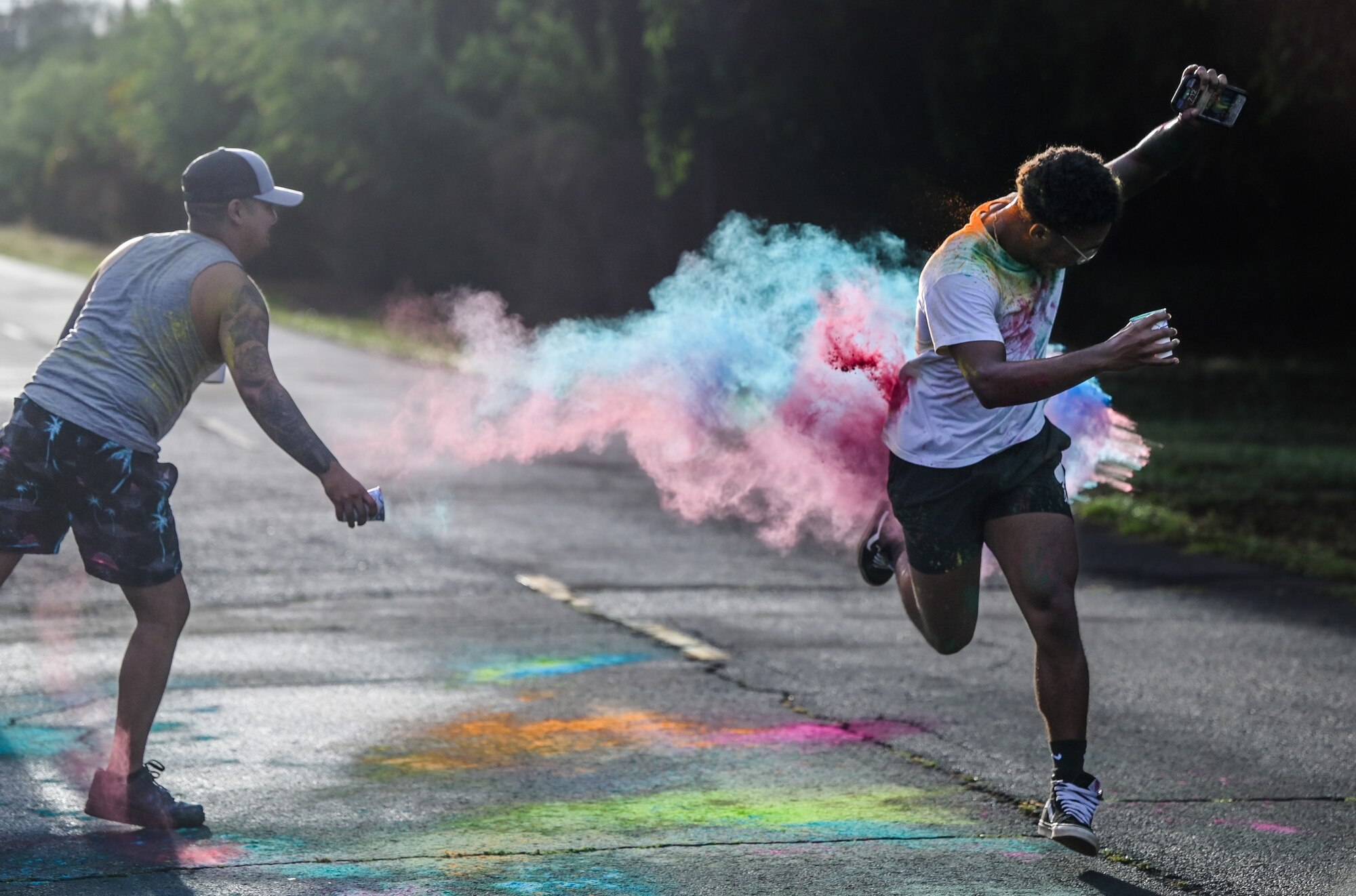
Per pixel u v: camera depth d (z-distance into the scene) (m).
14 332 87.69
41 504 15.42
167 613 15.68
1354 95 50.94
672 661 23.61
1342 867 14.98
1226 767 18.45
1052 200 14.30
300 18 136.62
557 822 16.03
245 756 18.33
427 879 14.28
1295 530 38.41
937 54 61.88
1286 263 96.06
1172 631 26.78
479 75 128.38
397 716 20.27
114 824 15.78
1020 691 21.98
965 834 15.83
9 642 24.19
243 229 16.12
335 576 30.47
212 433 51.50
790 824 16.06
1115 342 13.79
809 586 30.27
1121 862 15.05
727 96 73.62
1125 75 61.09
